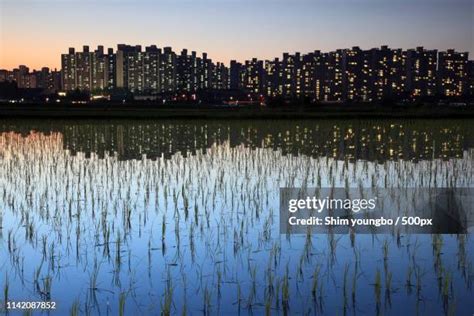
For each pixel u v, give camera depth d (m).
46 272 9.48
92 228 12.29
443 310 7.79
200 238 11.43
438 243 10.26
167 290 8.62
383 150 27.08
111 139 34.16
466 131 38.28
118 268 9.67
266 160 22.97
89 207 14.31
